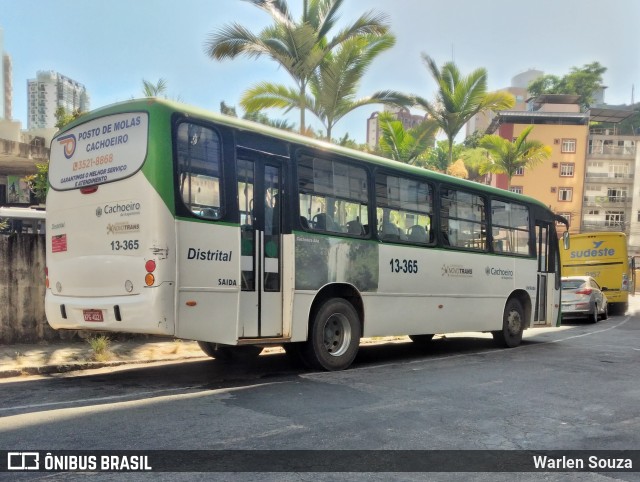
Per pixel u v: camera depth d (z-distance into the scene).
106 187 6.75
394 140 24.08
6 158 20.52
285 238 7.64
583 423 5.50
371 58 17.28
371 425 5.23
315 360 7.98
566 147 62.28
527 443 4.85
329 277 8.12
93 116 7.05
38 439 4.69
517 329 11.88
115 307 6.49
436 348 11.55
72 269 7.04
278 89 17.55
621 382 7.60
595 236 23.64
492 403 6.23
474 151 47.47
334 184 8.36
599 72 73.69
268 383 7.15
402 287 9.29
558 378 7.83
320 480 3.93
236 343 6.93
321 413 5.61
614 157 63.12
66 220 7.18
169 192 6.38
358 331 8.53
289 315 7.55
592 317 18.66
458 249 10.45
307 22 16.69
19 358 8.32
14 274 9.41
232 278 6.91
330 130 18.12
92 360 8.53
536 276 12.50
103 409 5.68
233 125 7.16
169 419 5.31
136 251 6.39
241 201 7.26
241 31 15.97
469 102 23.66
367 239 8.73
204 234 6.66
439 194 10.17
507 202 11.83
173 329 6.31
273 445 4.61
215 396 6.33
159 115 6.48
